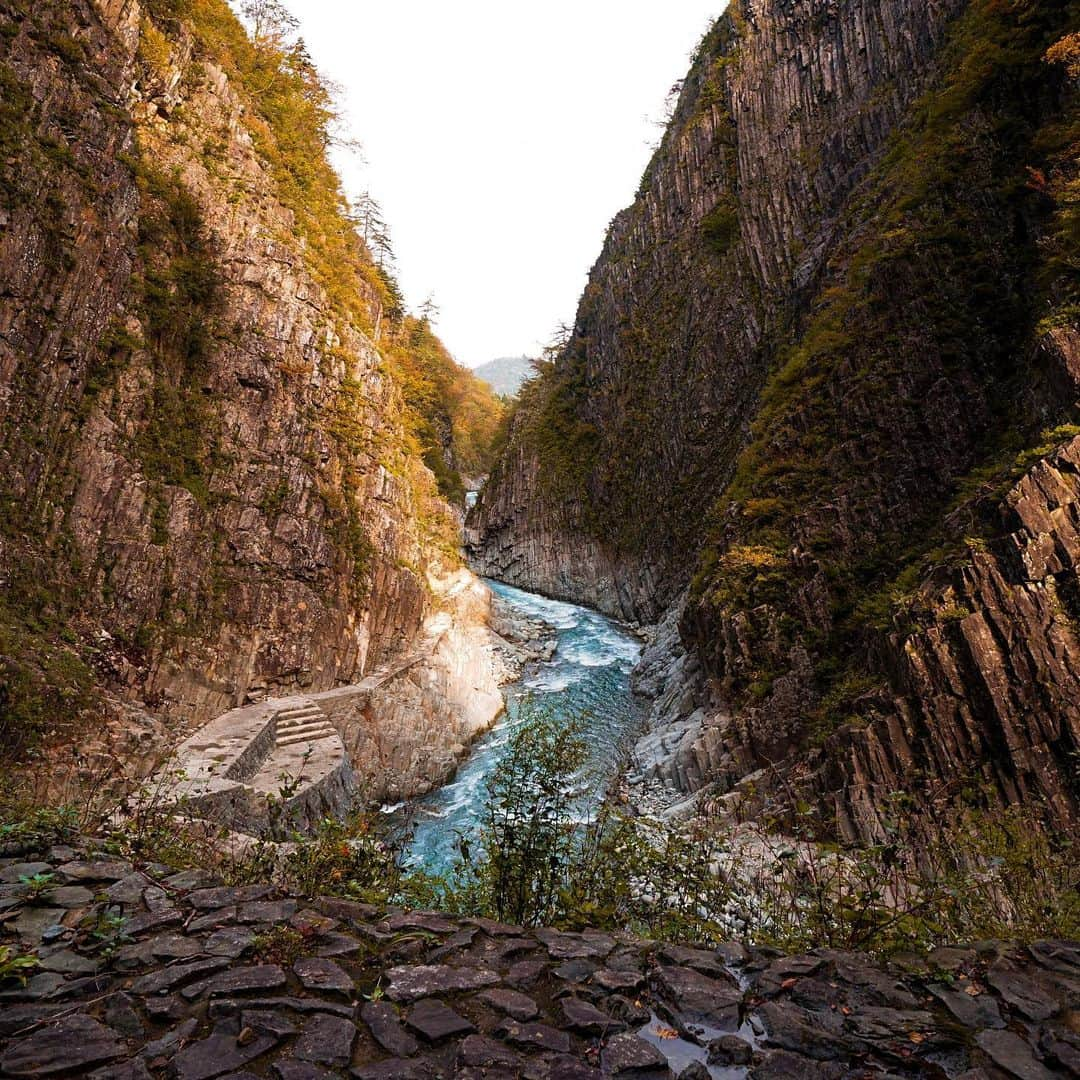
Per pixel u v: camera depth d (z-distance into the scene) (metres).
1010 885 5.57
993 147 23.53
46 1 17.19
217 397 21.98
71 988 3.66
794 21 52.78
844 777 14.43
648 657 36.72
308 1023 3.45
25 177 15.28
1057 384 16.02
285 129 34.09
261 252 25.41
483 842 6.26
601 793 20.23
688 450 50.94
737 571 24.17
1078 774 11.99
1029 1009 3.58
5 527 14.38
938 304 22.86
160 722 16.64
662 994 3.88
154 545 18.14
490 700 30.77
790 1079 3.09
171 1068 3.06
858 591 20.44
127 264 18.88
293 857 6.23
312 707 20.98
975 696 13.43
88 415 16.94
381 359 32.94
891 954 4.38
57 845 5.88
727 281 51.66
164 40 25.16
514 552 66.75
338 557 24.67
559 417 68.56
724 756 20.08
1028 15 24.00
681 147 60.59
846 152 45.41
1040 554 13.45
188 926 4.46
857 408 23.73
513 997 3.80
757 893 6.16
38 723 12.74
